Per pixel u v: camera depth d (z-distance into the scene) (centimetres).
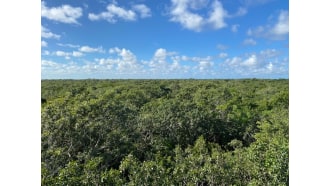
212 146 1723
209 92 3772
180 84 5791
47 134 1552
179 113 2083
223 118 2289
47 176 1176
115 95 3216
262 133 1764
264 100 3188
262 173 1151
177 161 1362
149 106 2481
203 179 1148
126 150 1653
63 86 4838
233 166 1229
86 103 1902
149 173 1136
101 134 1684
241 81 6341
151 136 1880
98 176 1159
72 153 1559
